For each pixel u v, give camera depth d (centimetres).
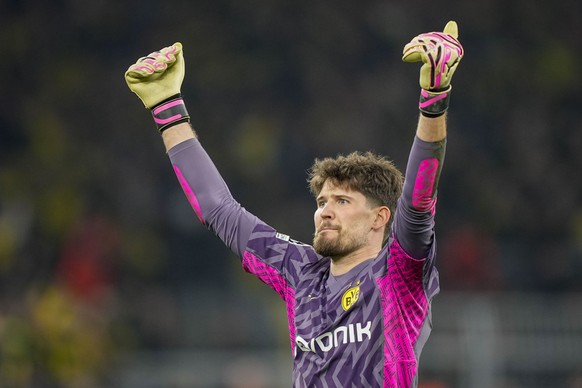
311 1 5841
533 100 5856
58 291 3828
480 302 3884
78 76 5628
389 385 1352
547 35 6081
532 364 3872
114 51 5753
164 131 1569
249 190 5197
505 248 5131
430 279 1398
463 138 5575
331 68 5672
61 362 3547
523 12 6075
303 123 5469
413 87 5644
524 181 5459
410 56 1322
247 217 1533
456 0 5975
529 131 5675
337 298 1400
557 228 5303
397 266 1366
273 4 5834
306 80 5638
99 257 4550
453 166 5375
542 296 4559
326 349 1383
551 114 5828
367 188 1411
